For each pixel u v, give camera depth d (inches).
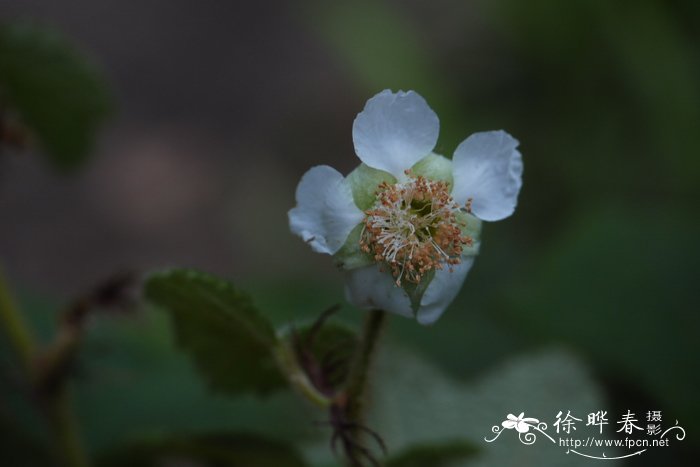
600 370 12.8
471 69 20.8
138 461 11.6
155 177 29.8
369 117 10.3
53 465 12.1
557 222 17.9
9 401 12.2
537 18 19.0
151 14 37.6
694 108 17.1
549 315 13.1
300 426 12.2
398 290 10.2
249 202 28.2
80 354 12.1
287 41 36.6
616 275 13.2
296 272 24.0
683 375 12.6
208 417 12.4
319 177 10.2
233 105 33.9
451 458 11.1
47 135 12.5
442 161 10.4
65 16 36.9
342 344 10.4
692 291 13.0
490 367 12.9
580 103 18.7
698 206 16.6
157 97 33.9
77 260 26.7
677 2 17.7
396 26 20.9
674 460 12.2
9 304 11.5
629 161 17.8
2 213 27.5
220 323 10.7
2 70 12.0
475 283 16.2
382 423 12.0
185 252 27.2
